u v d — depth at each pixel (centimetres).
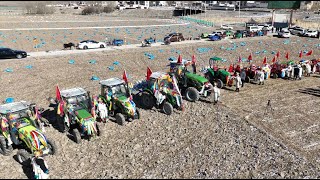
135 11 10738
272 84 2323
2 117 1313
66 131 1496
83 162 1277
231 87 2236
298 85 2305
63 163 1273
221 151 1339
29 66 2756
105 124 1611
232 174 1174
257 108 1841
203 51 3562
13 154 1349
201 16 8762
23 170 1234
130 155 1321
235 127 1566
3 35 4681
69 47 3803
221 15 8819
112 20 7875
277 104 1914
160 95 1714
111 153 1343
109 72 2650
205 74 2239
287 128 1602
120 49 3625
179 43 4075
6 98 1997
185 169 1212
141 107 1836
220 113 1736
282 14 8075
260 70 2345
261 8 11062
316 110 1839
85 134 1452
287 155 1321
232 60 3159
